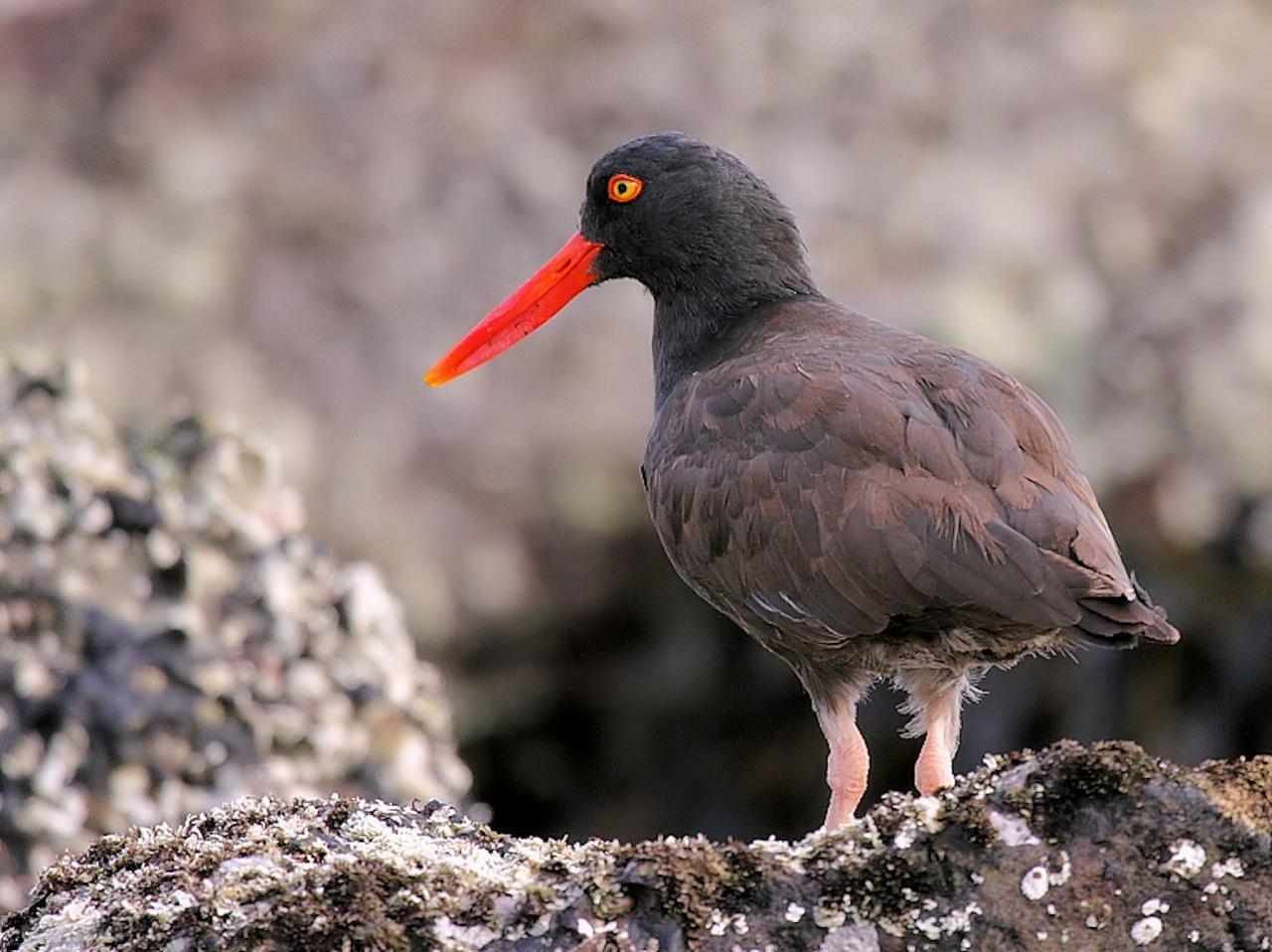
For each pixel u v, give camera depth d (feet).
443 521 48.06
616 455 48.80
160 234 54.95
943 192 55.16
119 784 27.17
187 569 28.68
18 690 27.20
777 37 61.26
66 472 28.89
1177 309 51.60
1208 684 45.52
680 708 47.55
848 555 24.86
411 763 29.04
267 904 19.49
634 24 61.77
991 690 46.11
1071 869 19.03
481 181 56.49
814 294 31.07
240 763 27.76
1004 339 50.31
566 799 47.55
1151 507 47.11
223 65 61.16
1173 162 56.80
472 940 18.99
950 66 60.29
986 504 24.21
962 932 18.86
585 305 51.88
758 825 47.06
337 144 58.03
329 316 52.70
